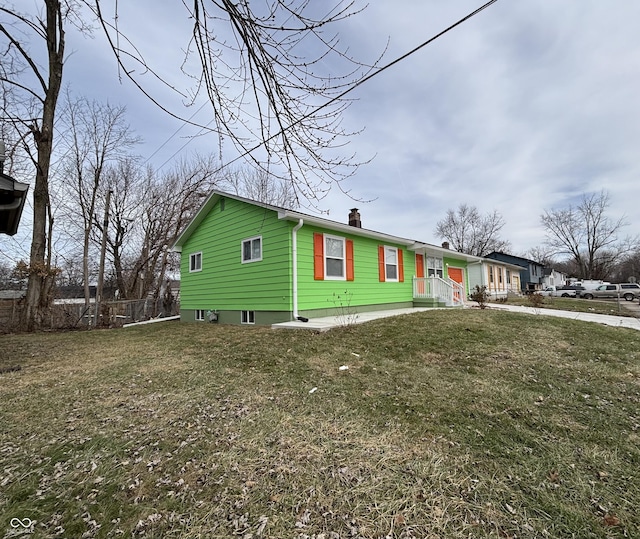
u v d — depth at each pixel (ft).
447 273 57.41
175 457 8.81
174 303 67.87
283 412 11.57
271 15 8.04
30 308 37.93
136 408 12.28
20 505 6.98
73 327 44.86
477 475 7.75
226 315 36.81
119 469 8.30
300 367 16.93
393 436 9.68
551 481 7.54
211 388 14.34
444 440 9.39
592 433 9.77
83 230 67.92
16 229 18.74
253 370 16.85
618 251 155.63
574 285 104.83
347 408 11.76
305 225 31.04
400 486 7.38
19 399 13.42
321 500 6.97
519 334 22.40
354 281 36.04
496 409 11.39
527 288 114.83
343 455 8.70
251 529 6.22
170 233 70.23
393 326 25.31
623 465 8.17
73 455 9.00
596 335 22.43
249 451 9.02
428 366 16.42
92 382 15.65
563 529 6.10
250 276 33.50
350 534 6.02
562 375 14.85
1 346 26.05
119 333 33.45
